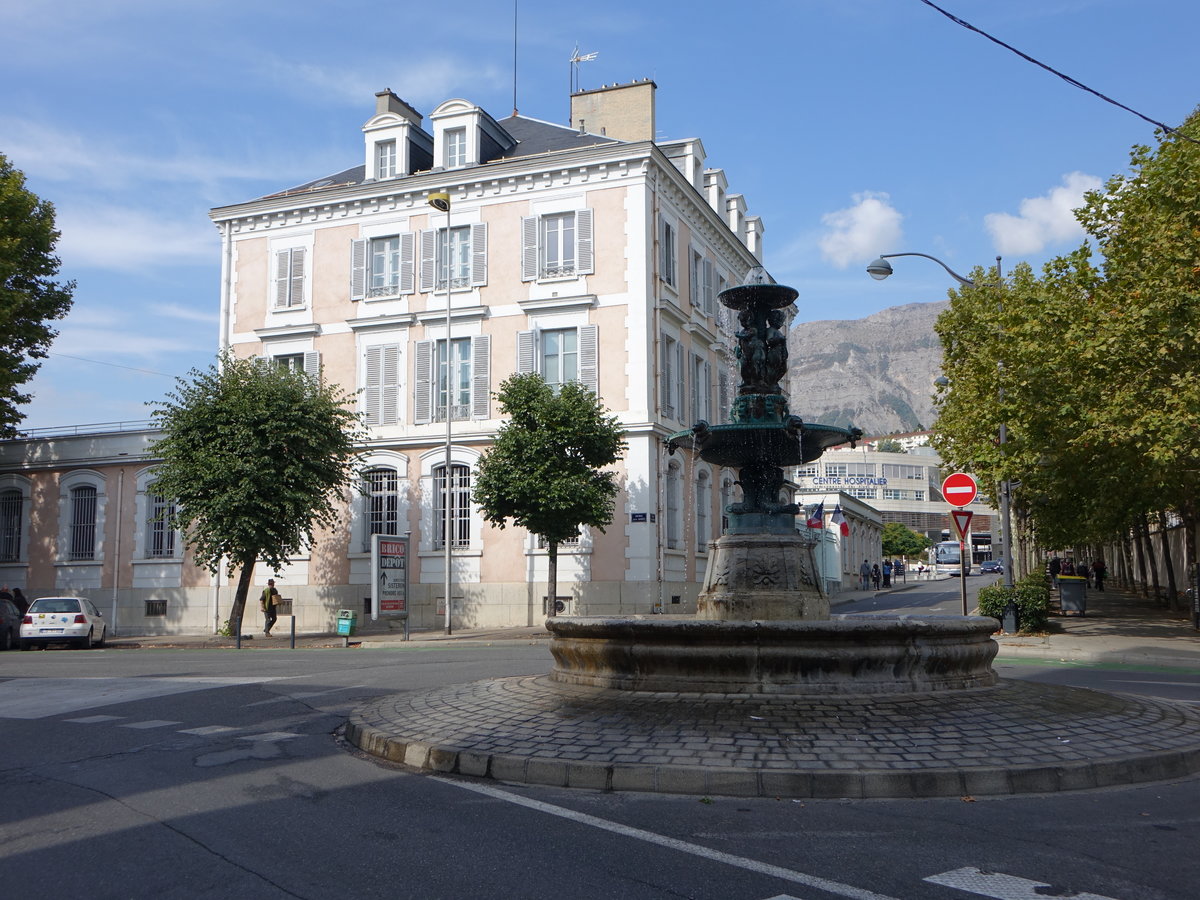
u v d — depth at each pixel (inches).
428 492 1237.1
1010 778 253.1
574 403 1016.9
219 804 253.1
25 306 1299.2
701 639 341.7
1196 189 742.5
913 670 339.9
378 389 1279.5
